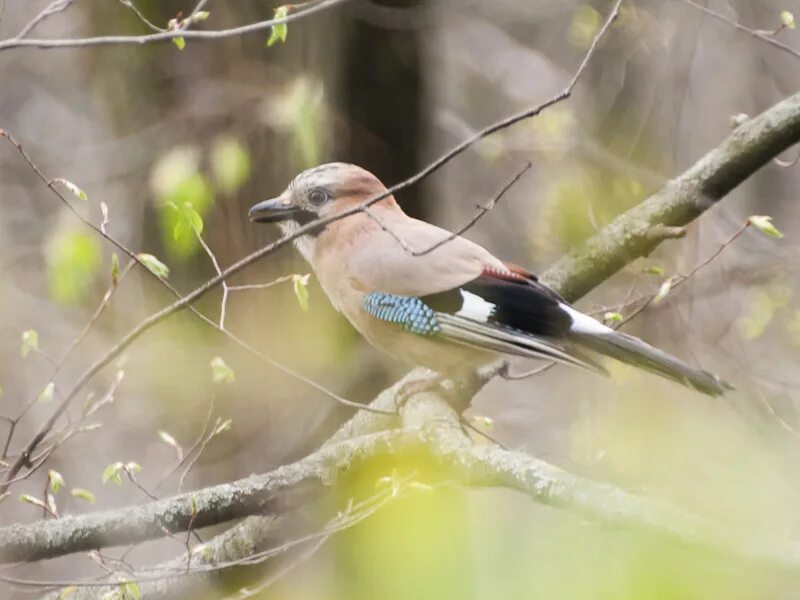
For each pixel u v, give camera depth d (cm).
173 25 744
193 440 1166
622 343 825
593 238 912
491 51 1689
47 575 1180
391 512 755
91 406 1016
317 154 1078
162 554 1148
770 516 789
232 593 818
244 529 829
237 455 1160
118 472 706
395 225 922
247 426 1159
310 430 1150
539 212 1320
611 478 928
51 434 992
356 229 919
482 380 901
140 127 1152
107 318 1180
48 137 1530
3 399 1376
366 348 1162
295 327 1152
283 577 842
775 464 883
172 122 1135
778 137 871
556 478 620
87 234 1038
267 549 826
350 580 802
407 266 885
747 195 1495
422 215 1234
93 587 758
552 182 1288
